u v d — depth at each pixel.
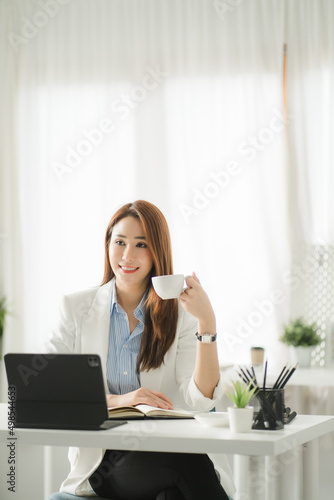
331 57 3.52
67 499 1.64
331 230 3.48
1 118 3.77
